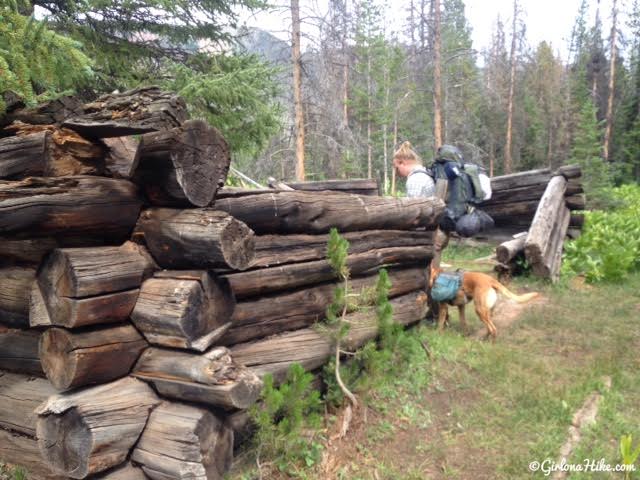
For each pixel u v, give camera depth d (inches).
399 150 246.5
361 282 167.6
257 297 128.0
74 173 101.6
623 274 325.1
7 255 108.0
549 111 1752.0
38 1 319.9
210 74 378.9
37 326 95.3
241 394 95.2
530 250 311.1
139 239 104.3
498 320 250.7
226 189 120.0
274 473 121.0
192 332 95.3
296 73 522.9
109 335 95.7
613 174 1216.8
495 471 127.6
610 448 135.1
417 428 148.3
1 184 92.9
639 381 173.8
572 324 237.8
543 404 156.9
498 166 1507.1
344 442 136.6
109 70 359.9
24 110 108.4
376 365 146.3
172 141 92.9
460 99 1268.5
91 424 90.3
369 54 1109.7
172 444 94.4
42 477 110.5
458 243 450.9
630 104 1574.8
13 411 113.7
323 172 613.3
